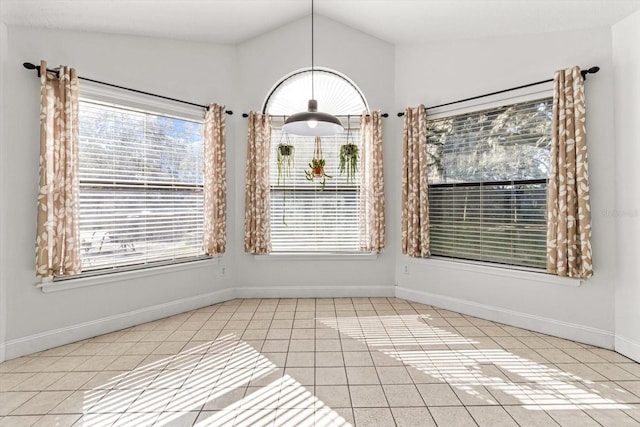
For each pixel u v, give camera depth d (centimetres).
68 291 266
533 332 282
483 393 194
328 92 383
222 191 350
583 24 255
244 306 351
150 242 313
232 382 206
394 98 370
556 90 260
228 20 323
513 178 297
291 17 357
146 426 167
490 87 308
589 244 247
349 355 241
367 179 367
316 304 355
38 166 251
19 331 244
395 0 297
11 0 224
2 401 187
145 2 266
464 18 293
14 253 242
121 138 295
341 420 171
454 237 337
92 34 277
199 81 343
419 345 258
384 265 378
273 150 377
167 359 237
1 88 235
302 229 377
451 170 337
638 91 229
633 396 191
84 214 274
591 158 254
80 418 173
